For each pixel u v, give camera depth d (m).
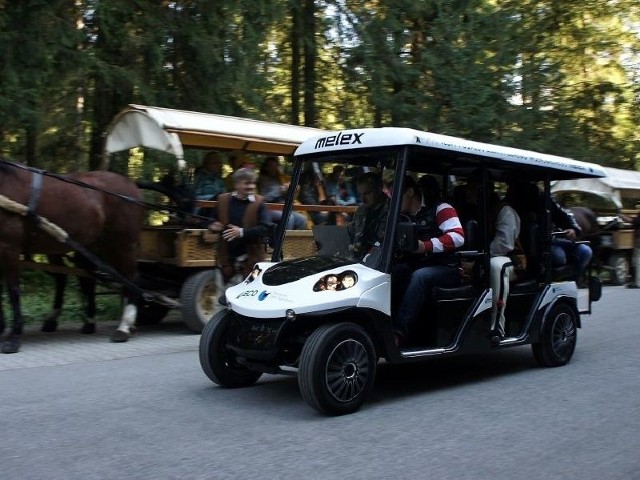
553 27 23.23
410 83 17.56
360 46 16.89
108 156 10.87
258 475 4.62
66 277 10.11
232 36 14.16
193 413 5.99
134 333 9.88
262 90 15.12
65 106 13.62
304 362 5.74
